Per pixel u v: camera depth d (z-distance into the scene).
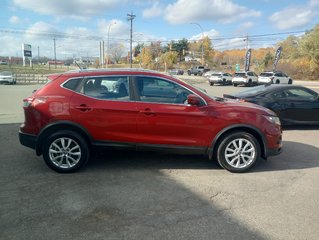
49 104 5.02
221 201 4.18
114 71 5.23
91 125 5.05
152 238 3.26
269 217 3.76
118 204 4.02
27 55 78.12
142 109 5.07
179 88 5.21
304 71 54.84
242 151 5.28
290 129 9.49
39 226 3.46
